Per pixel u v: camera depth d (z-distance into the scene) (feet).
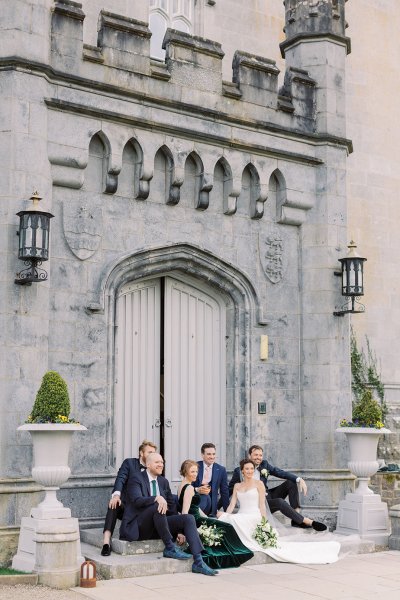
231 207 35.81
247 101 36.60
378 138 52.95
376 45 53.88
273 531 30.01
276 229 37.52
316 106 38.75
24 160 29.60
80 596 23.54
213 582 25.91
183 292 36.35
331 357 37.04
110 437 31.94
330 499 35.88
